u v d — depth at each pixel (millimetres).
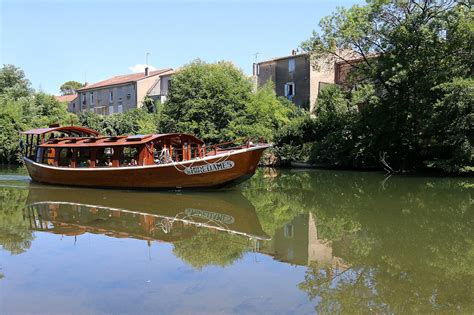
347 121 28531
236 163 15781
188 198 15414
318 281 6660
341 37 26062
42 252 8359
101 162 18344
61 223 11242
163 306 5645
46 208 13516
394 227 10750
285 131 32062
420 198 15227
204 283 6547
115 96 52281
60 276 6887
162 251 8469
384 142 25875
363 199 15234
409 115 24438
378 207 13617
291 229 10648
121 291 6199
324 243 9219
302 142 32219
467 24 20906
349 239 9523
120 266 7438
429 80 22547
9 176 23469
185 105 28922
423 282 6629
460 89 20047
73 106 59375
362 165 28266
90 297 5973
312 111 38844
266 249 8688
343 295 6070
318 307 5625
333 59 28156
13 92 50562
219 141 28281
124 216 12234
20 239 9469
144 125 33969
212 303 5750
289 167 30859
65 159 19219
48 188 18250
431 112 22328
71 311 5504
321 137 31578
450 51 22500
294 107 37938
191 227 10828
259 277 6855
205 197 15695
